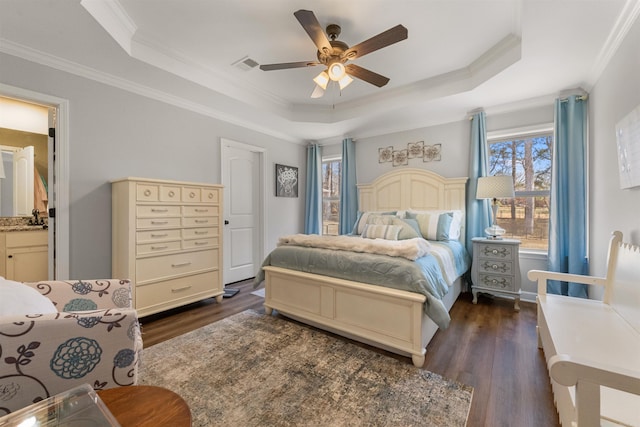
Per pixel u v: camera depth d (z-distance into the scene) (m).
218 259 3.15
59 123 2.34
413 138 4.03
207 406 1.46
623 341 1.31
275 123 4.00
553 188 2.86
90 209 2.52
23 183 3.30
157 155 3.02
